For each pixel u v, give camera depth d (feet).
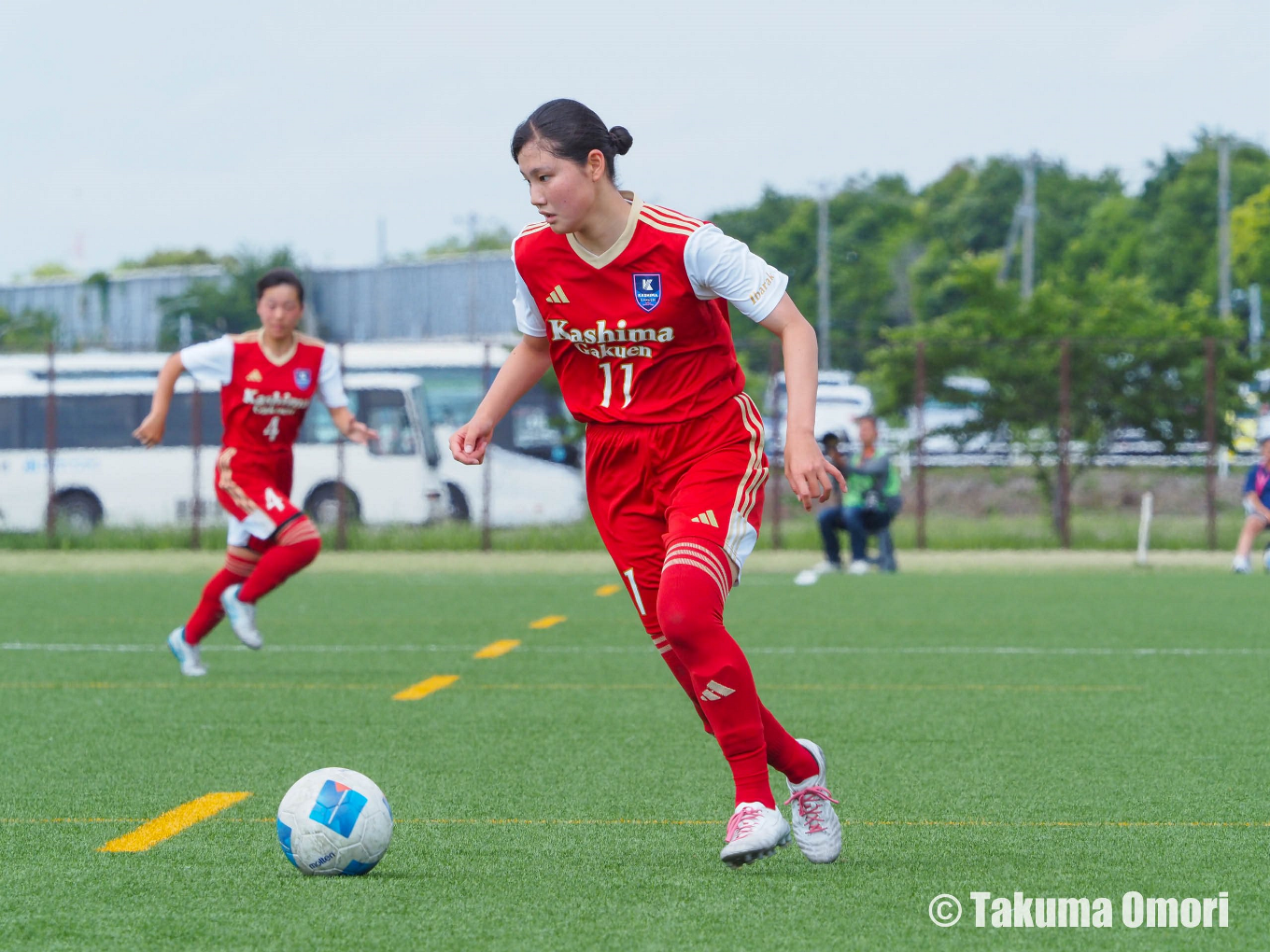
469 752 68.23
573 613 140.67
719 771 63.31
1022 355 253.24
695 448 44.86
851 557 190.80
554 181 42.57
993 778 61.77
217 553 244.22
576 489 290.15
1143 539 202.90
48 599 155.33
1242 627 124.77
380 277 555.69
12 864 46.60
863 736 72.64
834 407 292.81
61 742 71.41
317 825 44.57
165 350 299.99
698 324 44.45
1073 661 103.09
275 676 96.73
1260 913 40.98
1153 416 250.16
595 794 58.23
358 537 248.73
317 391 92.02
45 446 296.51
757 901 42.11
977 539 239.50
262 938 38.42
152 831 51.49
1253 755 67.36
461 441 47.88
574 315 44.70
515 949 37.27
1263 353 251.60
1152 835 51.01
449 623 131.54
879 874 45.42
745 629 124.47
